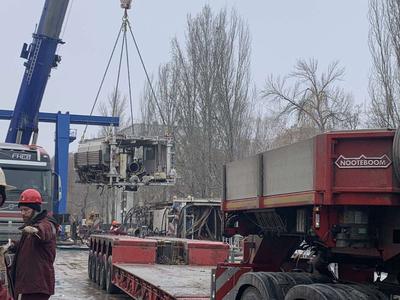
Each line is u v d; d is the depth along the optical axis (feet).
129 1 64.90
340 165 15.83
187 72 106.63
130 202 123.85
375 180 15.46
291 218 20.11
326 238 16.28
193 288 29.35
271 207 19.19
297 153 17.51
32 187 47.39
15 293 18.75
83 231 117.29
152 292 31.50
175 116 107.86
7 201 45.70
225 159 102.06
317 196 16.07
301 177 17.16
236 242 53.21
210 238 79.51
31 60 62.80
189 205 80.23
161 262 44.93
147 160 61.05
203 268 41.09
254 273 19.84
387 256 16.07
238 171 22.61
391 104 64.39
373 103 67.00
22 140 64.18
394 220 15.84
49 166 48.49
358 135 15.69
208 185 102.78
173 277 34.47
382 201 15.35
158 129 110.63
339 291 16.10
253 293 19.63
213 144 103.65
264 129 123.54
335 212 16.29
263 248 23.98
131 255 43.68
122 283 40.19
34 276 18.75
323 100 116.26
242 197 22.02
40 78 63.10
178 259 45.01
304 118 117.08
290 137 117.50
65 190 92.63
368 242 16.26
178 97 107.65
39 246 18.89
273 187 19.12
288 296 17.34
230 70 104.12
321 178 15.99
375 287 17.39
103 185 61.16
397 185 15.26
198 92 105.19
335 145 15.96
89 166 60.75
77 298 41.78
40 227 18.67
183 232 79.30
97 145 59.41
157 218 92.02
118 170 58.80
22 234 19.22
